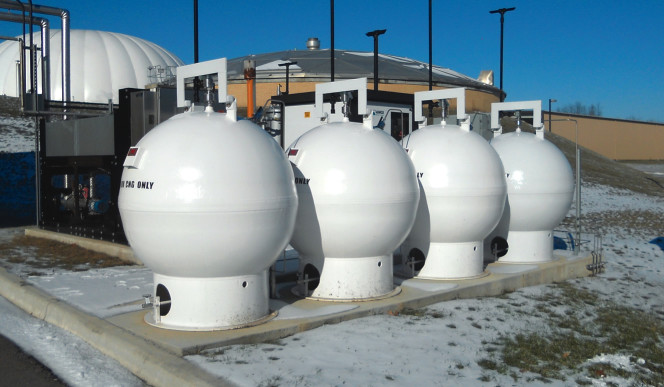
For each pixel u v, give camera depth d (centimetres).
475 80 4669
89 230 1447
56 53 4797
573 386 628
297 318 761
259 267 731
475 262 1059
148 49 5394
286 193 729
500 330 805
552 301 1024
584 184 3434
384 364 631
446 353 683
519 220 1213
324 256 869
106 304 838
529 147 1227
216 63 789
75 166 1502
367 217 830
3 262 1188
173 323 717
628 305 1095
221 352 648
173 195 672
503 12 2312
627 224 2388
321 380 574
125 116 1269
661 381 681
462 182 998
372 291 875
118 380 609
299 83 3653
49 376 616
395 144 898
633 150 7006
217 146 696
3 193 2409
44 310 844
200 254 680
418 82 3781
